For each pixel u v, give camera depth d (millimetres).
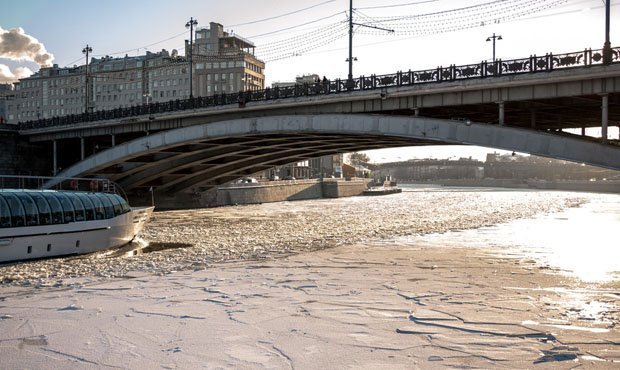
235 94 49312
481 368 8961
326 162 183250
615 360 9281
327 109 43750
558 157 30469
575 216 62219
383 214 64625
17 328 11953
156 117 54031
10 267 23828
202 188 78562
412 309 13508
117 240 33844
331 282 17859
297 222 52031
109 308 13922
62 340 11000
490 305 13961
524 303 14195
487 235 37656
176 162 60781
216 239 36594
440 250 28188
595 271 20562
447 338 10797
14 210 28000
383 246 30328
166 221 53656
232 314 13109
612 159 28656
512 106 36594
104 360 9719
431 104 37656
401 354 9820
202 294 15773
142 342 10781
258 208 77250
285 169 155625
